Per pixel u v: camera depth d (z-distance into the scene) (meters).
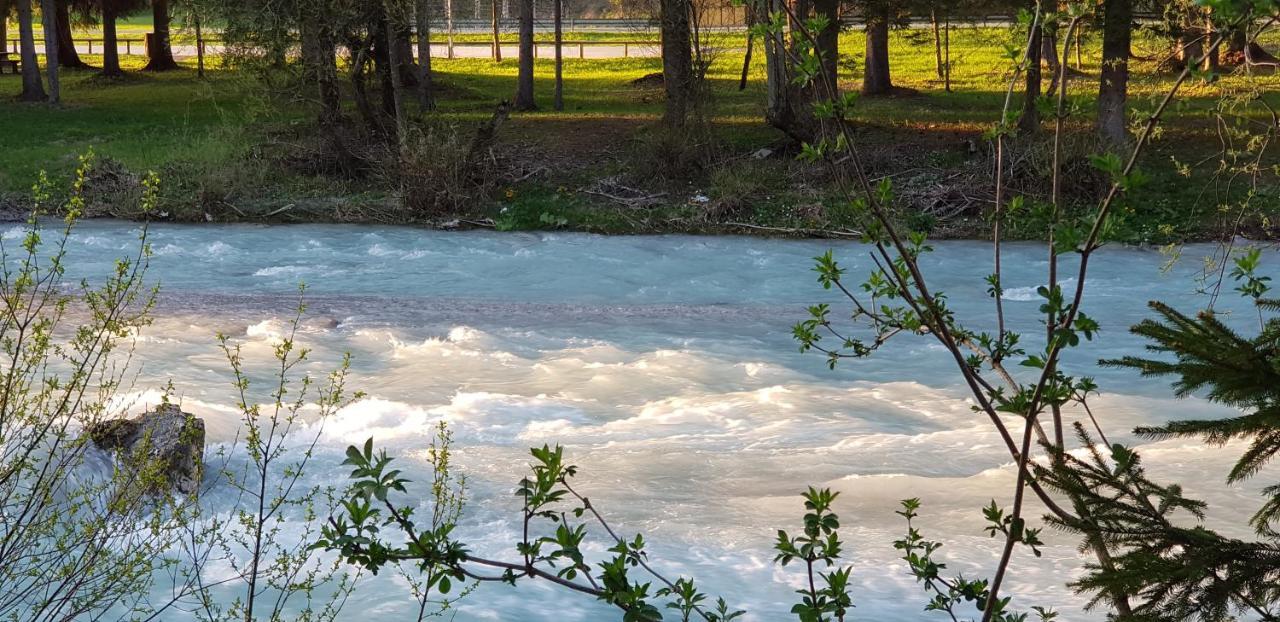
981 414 11.37
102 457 7.66
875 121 31.11
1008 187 24.47
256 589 6.84
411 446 10.19
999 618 3.91
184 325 14.70
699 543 7.93
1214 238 22.58
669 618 6.52
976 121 31.09
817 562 7.52
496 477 9.36
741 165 26.86
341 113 28.59
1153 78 27.25
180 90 42.34
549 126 31.95
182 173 26.44
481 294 18.31
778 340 14.80
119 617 6.16
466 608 6.72
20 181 26.22
